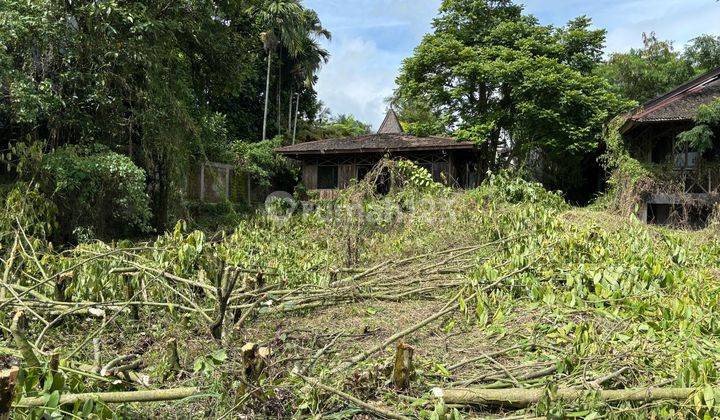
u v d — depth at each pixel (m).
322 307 4.97
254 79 29.97
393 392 2.83
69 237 9.05
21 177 8.34
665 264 4.94
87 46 9.38
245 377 2.59
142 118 10.38
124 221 10.30
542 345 3.61
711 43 22.11
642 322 3.79
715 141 13.84
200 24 11.80
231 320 4.00
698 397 2.42
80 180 8.81
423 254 6.39
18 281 4.59
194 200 17.50
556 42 19.81
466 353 3.65
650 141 14.71
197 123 12.61
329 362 3.30
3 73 8.20
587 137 17.92
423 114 31.41
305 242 7.27
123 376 2.96
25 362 2.75
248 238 7.00
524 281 4.56
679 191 13.36
